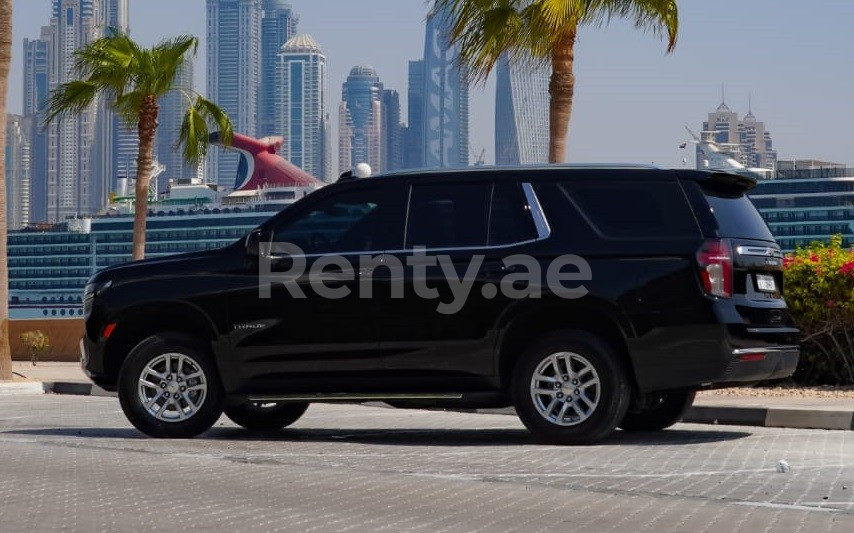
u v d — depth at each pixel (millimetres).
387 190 12812
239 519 8102
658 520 8016
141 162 38500
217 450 12023
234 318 13008
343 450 11953
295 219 12984
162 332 13398
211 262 13211
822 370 18812
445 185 12711
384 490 9367
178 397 13336
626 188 12297
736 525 7820
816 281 18375
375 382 12609
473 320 12312
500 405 12625
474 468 10531
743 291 12094
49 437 13555
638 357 11945
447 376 12422
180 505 8680
